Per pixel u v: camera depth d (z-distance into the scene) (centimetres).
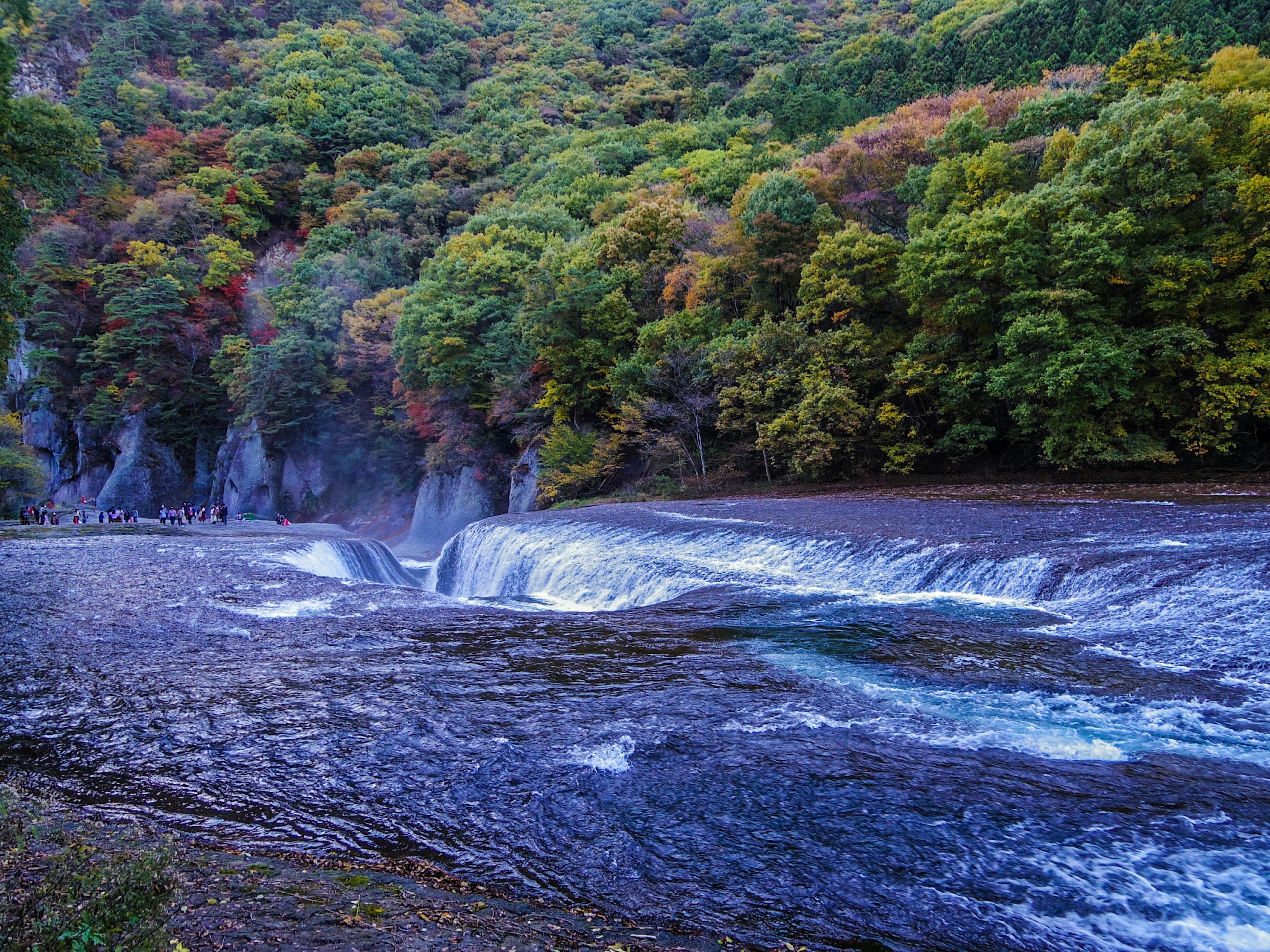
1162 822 628
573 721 917
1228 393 2738
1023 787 699
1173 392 2998
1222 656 1015
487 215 8294
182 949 396
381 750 844
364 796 730
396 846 630
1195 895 526
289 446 7250
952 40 8881
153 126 11788
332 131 12162
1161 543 1561
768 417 3997
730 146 8356
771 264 4381
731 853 602
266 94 12825
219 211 10119
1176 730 823
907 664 1093
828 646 1219
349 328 7312
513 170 10700
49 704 1032
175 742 884
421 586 3738
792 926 503
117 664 1233
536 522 3212
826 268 4031
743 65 13188
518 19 17312
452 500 5928
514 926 488
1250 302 2956
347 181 11062
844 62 9812
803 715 905
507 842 632
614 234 5709
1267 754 758
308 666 1204
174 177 10938
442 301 5847
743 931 497
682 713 930
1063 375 2850
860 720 884
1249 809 646
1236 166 2916
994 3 9238
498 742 856
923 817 648
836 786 714
